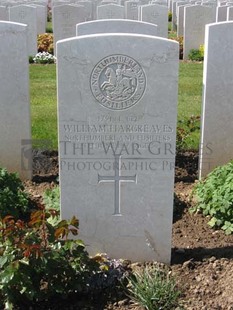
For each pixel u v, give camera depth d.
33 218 1.87
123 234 2.11
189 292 1.94
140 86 1.96
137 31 3.10
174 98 1.96
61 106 1.97
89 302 1.90
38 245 1.79
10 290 1.80
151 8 6.77
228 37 2.74
